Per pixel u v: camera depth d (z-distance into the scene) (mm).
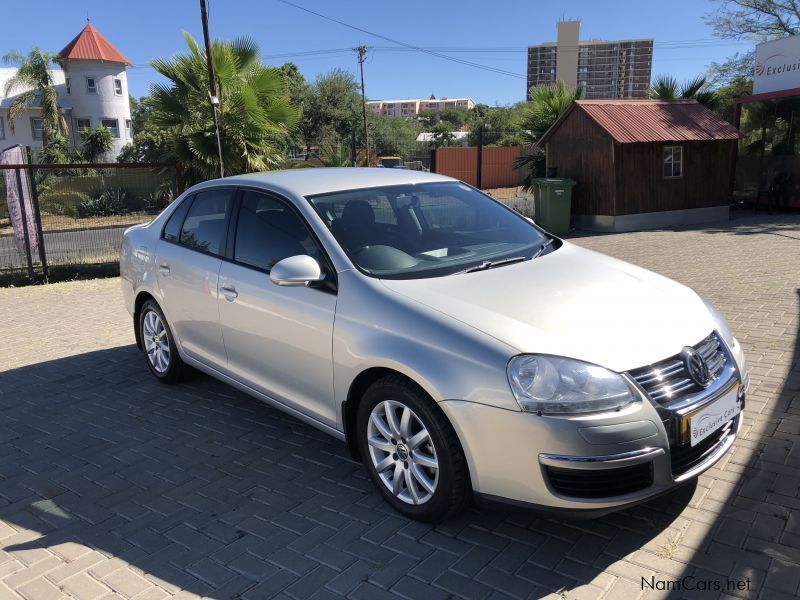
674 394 2822
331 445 4195
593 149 13859
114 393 5258
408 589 2754
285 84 16203
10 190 10852
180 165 12078
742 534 2988
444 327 2990
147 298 5340
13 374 5832
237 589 2809
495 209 4543
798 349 5312
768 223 13789
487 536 3094
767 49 15734
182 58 15477
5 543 3229
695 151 14227
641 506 3258
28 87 40406
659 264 9422
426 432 3031
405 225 3996
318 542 3125
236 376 4340
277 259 3916
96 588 2854
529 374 2742
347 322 3340
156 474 3898
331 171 4520
